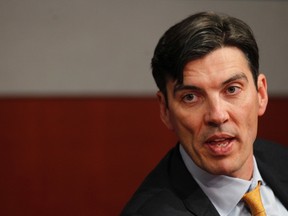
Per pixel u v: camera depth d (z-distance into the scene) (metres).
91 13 6.06
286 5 6.52
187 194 2.80
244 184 2.81
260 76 2.83
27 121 5.93
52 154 5.99
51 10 5.98
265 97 2.87
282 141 6.50
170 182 2.88
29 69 5.97
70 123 6.03
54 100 5.98
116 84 6.16
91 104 6.06
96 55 6.10
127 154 6.16
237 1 6.39
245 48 2.59
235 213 2.83
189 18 2.61
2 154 5.90
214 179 2.79
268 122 6.46
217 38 2.51
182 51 2.51
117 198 6.16
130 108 6.15
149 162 6.21
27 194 5.96
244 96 2.58
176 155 2.98
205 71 2.51
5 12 5.89
